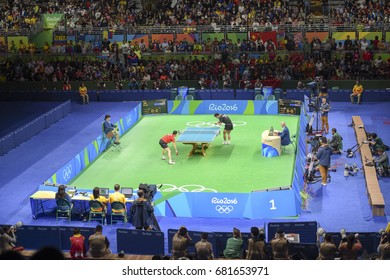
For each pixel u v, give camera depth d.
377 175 31.56
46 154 37.12
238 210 26.70
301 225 22.77
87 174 32.84
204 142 34.41
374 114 45.19
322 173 30.38
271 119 44.41
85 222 26.80
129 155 36.16
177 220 26.70
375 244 21.28
